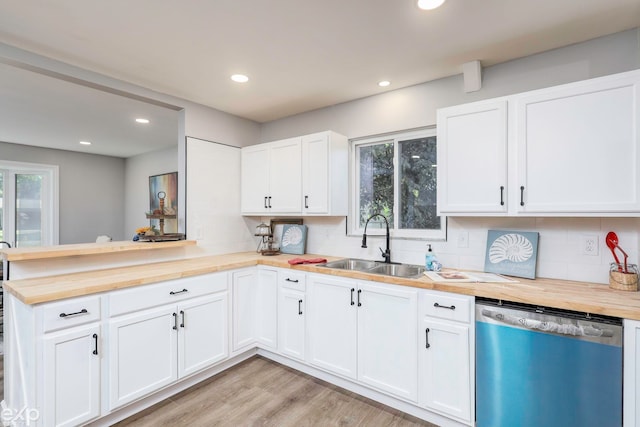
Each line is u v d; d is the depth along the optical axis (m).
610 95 1.70
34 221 5.19
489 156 2.05
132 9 1.67
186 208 3.02
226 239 3.37
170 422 2.04
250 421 2.06
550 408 1.61
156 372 2.19
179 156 3.07
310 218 3.37
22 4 1.62
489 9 1.69
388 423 2.04
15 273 2.05
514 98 1.97
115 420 2.04
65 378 1.78
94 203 5.75
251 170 3.42
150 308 2.17
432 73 2.46
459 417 1.88
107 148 5.27
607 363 1.48
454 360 1.90
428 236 2.70
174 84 2.66
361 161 3.14
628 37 1.89
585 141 1.77
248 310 2.87
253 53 2.16
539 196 1.89
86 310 1.86
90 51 2.12
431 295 1.98
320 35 1.94
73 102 3.10
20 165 4.92
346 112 3.08
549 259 2.12
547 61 2.13
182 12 1.70
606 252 1.95
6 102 3.10
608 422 1.48
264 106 3.20
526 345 1.67
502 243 2.24
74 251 2.22
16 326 1.93
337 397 2.34
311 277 2.57
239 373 2.69
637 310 1.42
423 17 1.76
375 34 1.93
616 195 1.69
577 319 1.55
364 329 2.27
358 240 3.02
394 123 2.79
